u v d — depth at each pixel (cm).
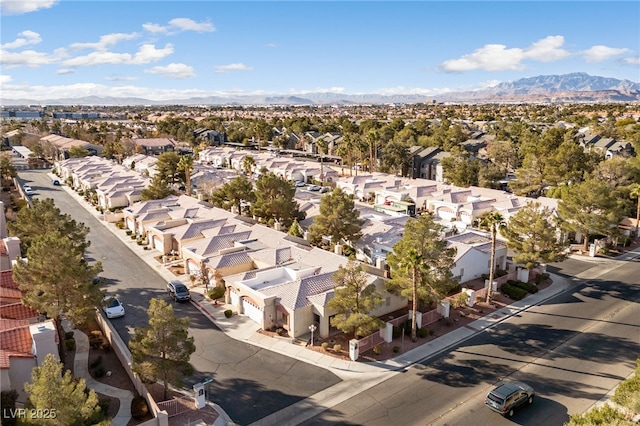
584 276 5094
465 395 2980
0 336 2948
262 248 5244
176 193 8975
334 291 3741
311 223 6481
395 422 2720
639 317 4072
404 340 3703
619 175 7281
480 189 8225
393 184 9356
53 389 2105
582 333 3800
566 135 11744
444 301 4094
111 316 4097
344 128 17200
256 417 2780
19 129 17838
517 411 2809
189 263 5234
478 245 5091
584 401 2911
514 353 3500
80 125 19575
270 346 3631
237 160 13175
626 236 6178
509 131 15075
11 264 4475
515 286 4672
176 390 3036
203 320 4106
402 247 3903
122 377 3178
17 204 8156
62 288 3209
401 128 16900
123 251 6097
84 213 8181
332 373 3256
